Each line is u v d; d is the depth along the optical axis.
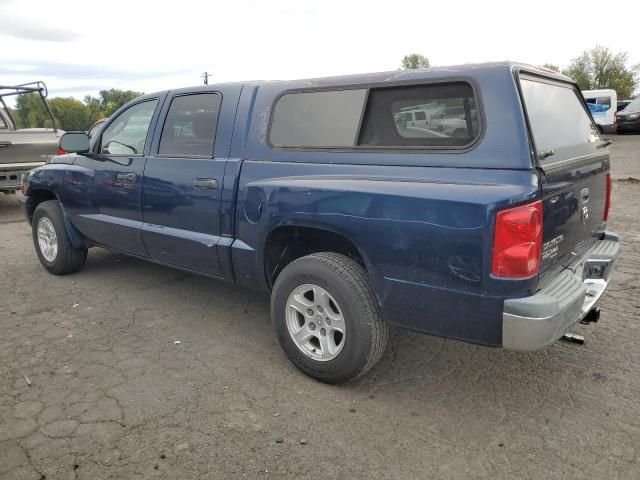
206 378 3.46
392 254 2.91
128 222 4.64
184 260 4.25
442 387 3.36
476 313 2.71
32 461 2.65
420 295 2.87
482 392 3.30
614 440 2.81
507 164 2.65
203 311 4.61
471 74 2.83
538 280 2.70
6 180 8.88
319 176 3.27
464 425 2.96
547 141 2.91
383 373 3.53
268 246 3.59
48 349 3.88
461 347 3.90
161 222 4.35
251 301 4.84
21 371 3.55
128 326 4.29
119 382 3.41
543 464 2.64
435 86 2.94
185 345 3.95
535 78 3.08
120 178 4.62
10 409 3.10
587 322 3.59
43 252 5.64
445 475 2.56
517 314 2.58
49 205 5.46
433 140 2.93
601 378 3.44
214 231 3.94
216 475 2.56
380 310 3.12
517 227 2.54
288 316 3.43
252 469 2.60
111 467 2.61
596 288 3.39
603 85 56.78
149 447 2.76
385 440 2.83
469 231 2.62
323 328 3.30
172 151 4.27
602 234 3.88
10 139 9.07
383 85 3.15
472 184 2.69
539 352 3.80
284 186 3.35
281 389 3.33
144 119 4.58
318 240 3.54
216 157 3.89
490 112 2.73
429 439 2.84
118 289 5.15
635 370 3.54
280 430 2.91
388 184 2.94
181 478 2.54
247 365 3.64
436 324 2.87
